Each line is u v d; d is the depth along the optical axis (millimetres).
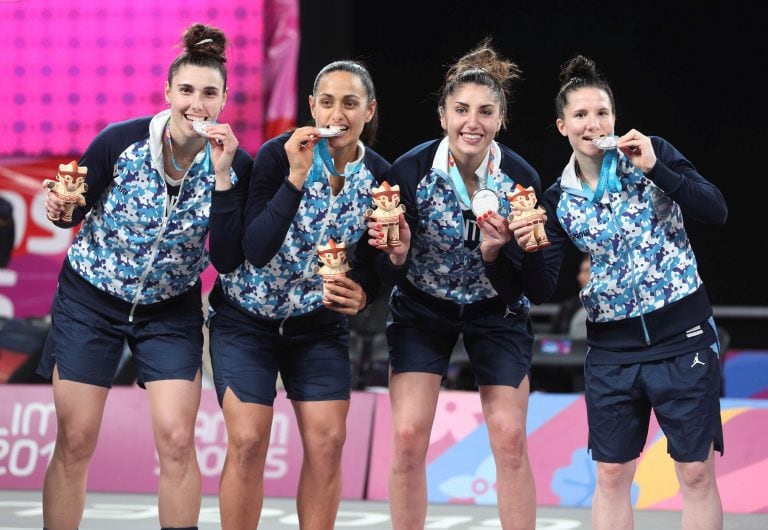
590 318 14242
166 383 13648
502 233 13406
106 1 27875
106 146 13531
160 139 13430
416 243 14258
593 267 14016
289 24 27734
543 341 22562
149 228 13641
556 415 21375
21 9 27953
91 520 18594
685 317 13641
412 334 14531
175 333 13977
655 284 13664
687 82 30797
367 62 31031
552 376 23734
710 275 31141
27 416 22625
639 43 30766
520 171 14203
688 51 30703
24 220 28031
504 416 14086
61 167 13016
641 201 13648
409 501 14352
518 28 30812
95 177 13547
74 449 13734
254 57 27734
